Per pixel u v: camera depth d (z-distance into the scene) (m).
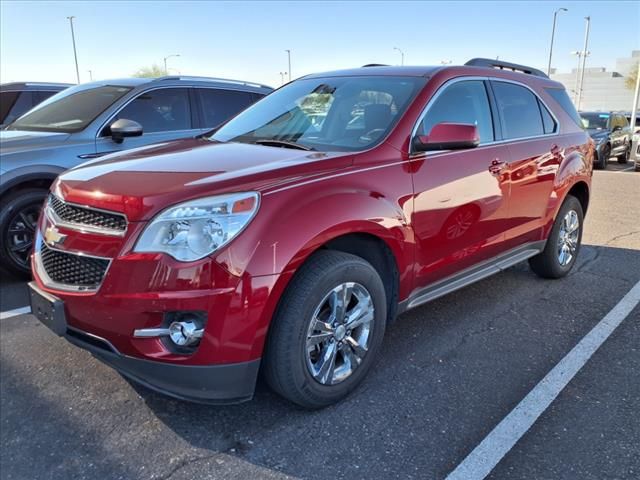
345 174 2.81
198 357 2.37
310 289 2.55
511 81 4.25
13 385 3.05
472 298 4.45
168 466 2.40
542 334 3.76
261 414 2.79
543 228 4.49
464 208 3.47
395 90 3.51
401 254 3.05
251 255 2.36
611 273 5.16
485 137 3.81
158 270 2.32
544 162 4.30
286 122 3.67
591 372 3.23
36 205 4.73
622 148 17.53
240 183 2.49
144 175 2.69
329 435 2.62
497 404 2.89
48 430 2.66
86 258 2.52
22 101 8.69
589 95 78.31
